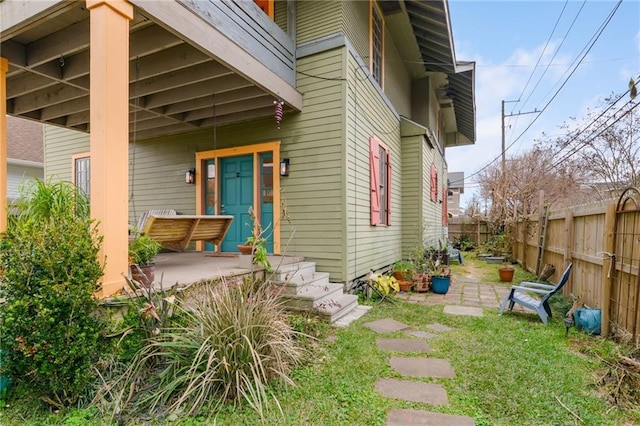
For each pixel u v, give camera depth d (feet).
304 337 10.99
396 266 22.68
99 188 8.46
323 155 16.76
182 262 15.53
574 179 36.45
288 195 17.58
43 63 12.63
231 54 12.41
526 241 28.40
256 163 18.57
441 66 30.60
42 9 9.36
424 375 8.95
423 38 26.81
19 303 6.59
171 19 9.91
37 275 6.88
